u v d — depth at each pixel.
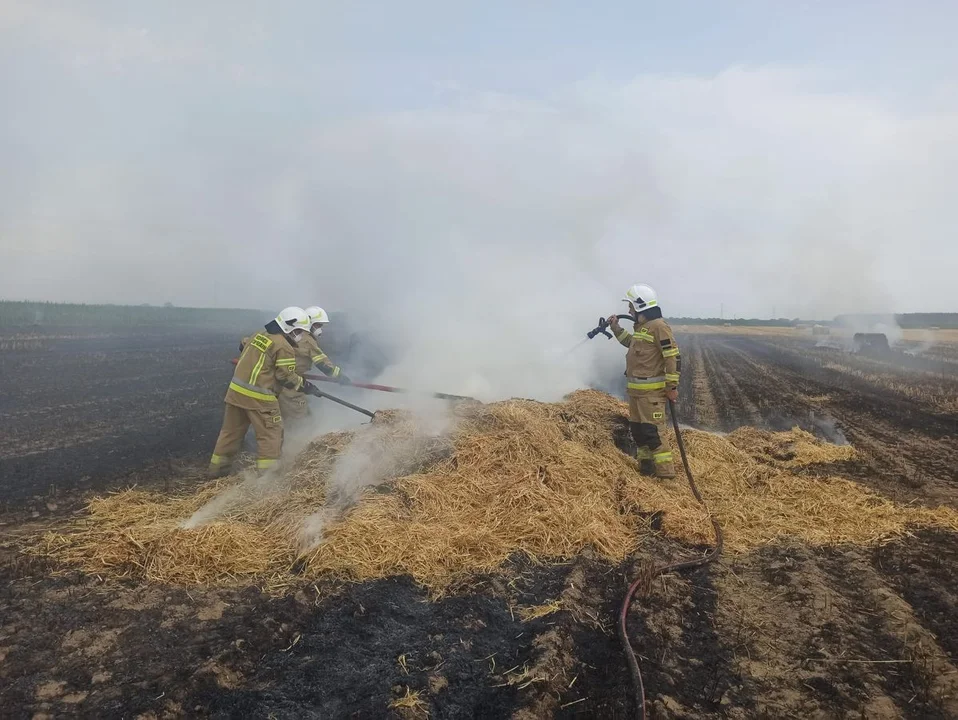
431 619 4.52
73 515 6.45
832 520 6.66
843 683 3.95
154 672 3.80
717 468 8.16
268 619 4.37
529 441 7.41
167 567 5.07
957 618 4.75
